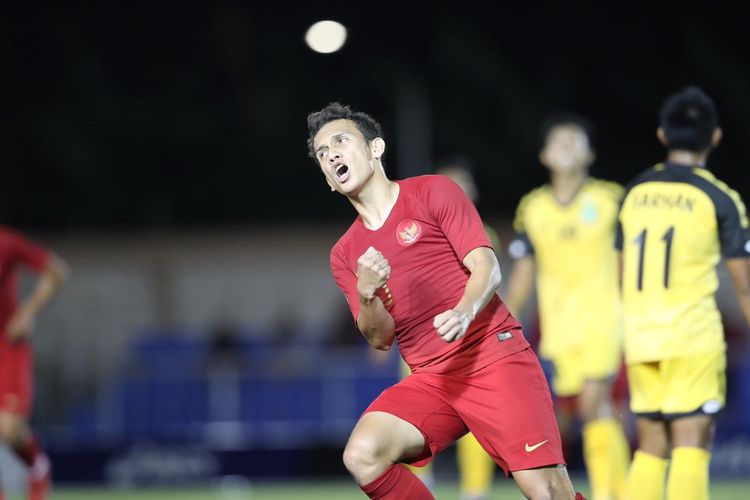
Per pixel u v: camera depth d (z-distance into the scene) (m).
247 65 78.69
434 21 79.50
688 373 19.34
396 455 16.12
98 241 65.06
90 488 43.94
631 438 35.84
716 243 19.67
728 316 51.16
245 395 46.38
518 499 33.94
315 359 49.44
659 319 19.59
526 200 29.14
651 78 77.75
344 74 77.94
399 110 73.69
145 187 75.12
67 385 46.81
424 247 16.33
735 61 76.88
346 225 66.00
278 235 65.56
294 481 44.44
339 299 64.69
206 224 74.44
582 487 36.12
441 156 76.00
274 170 75.94
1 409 28.08
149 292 64.38
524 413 16.00
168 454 44.56
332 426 46.09
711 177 19.81
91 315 63.09
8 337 28.33
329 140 16.41
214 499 37.28
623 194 20.77
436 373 16.56
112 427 46.38
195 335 55.03
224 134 77.06
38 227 73.06
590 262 28.02
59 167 74.88
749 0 77.00
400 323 16.64
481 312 16.44
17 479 42.22
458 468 42.19
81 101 76.94
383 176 16.73
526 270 28.84
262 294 64.88
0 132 74.12
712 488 36.41
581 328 27.94
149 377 46.81
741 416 41.28
